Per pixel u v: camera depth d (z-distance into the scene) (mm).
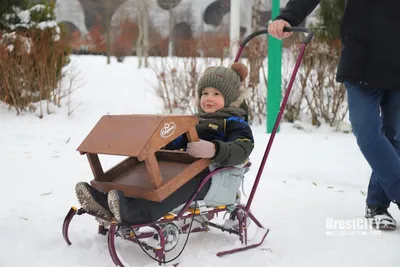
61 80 8172
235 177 2670
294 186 4117
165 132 2365
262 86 7262
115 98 8352
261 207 3557
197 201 2553
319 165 4652
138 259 2520
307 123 6766
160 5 15406
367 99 2961
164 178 2453
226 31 14484
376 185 3197
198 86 2914
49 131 6188
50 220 3066
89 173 4406
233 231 2764
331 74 6730
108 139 2436
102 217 2447
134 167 2760
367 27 2924
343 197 3814
